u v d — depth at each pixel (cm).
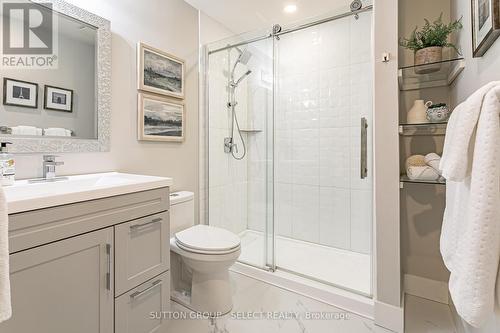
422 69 152
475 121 69
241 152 246
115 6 160
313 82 246
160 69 188
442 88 173
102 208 102
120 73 163
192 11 218
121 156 165
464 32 136
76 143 141
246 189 238
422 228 181
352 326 151
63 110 136
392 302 148
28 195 86
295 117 258
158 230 129
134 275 116
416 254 183
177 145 207
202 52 228
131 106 171
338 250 240
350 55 225
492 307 64
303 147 255
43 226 85
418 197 181
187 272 188
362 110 220
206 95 230
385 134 149
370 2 173
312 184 252
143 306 121
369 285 181
